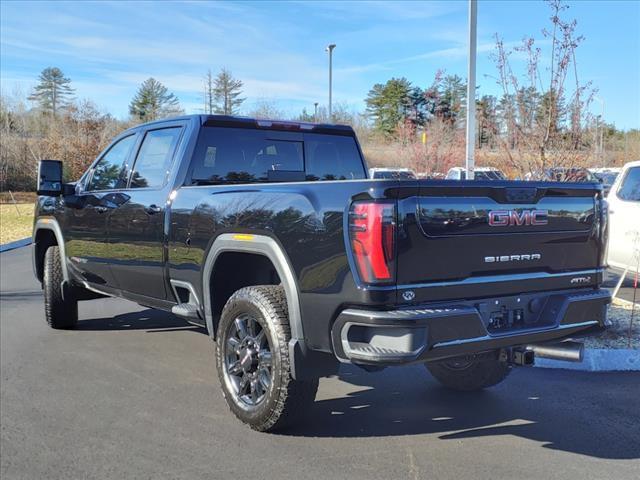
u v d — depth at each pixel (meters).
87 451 4.02
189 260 4.84
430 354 3.48
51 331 7.27
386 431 4.35
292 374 3.89
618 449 4.05
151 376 5.59
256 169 5.68
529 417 4.62
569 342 4.04
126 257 5.72
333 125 6.25
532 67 8.52
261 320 4.07
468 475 3.67
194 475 3.69
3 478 3.65
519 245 3.89
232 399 4.38
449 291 3.62
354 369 5.92
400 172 19.19
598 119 9.04
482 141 11.14
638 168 8.80
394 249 3.42
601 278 4.35
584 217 4.20
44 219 7.23
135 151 5.96
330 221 3.62
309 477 3.65
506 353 4.13
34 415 4.64
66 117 38.62
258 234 4.11
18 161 41.16
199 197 4.77
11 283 10.80
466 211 3.66
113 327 7.49
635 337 6.50
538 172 8.47
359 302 3.47
